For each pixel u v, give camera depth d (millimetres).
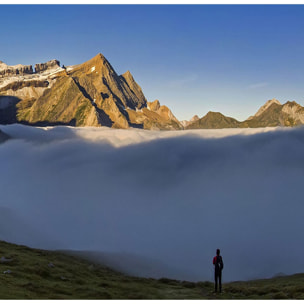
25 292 34625
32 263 53000
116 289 45250
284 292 46219
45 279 44906
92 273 60000
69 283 44938
